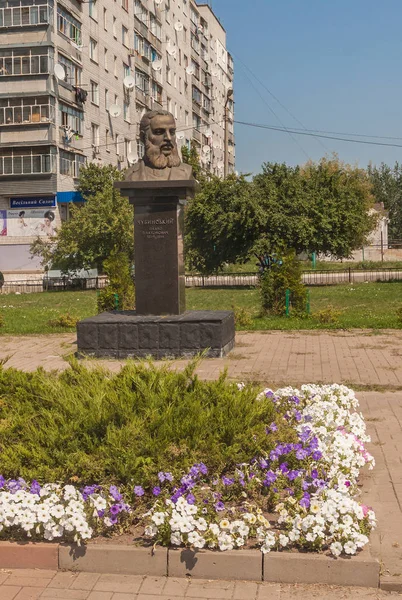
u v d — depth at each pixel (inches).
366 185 2317.9
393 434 263.3
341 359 430.9
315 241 1250.0
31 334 611.5
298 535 155.2
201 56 2513.5
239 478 180.5
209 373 385.7
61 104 1469.0
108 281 695.7
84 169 1552.7
